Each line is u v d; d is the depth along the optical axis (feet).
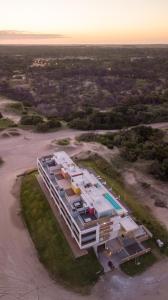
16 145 281.95
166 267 141.69
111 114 367.25
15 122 346.33
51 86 561.43
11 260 147.84
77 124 338.13
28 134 310.45
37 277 138.00
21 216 181.68
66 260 143.02
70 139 296.92
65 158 192.54
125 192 199.00
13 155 261.44
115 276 136.56
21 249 155.12
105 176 219.41
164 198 191.72
